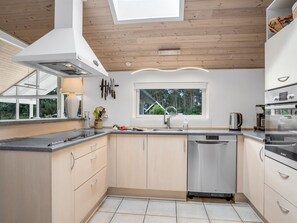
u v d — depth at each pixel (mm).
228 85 3244
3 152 1541
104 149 2598
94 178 2260
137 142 2771
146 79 3428
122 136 2803
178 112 3516
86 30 2746
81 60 1838
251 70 3199
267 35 2080
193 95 3486
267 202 1977
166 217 2262
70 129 2963
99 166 2414
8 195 1534
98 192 2383
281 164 1720
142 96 3602
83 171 1987
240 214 2340
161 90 3562
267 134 1972
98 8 2479
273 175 1855
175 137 2705
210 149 2664
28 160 1509
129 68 3424
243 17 2441
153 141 2738
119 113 3453
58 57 1772
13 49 4355
